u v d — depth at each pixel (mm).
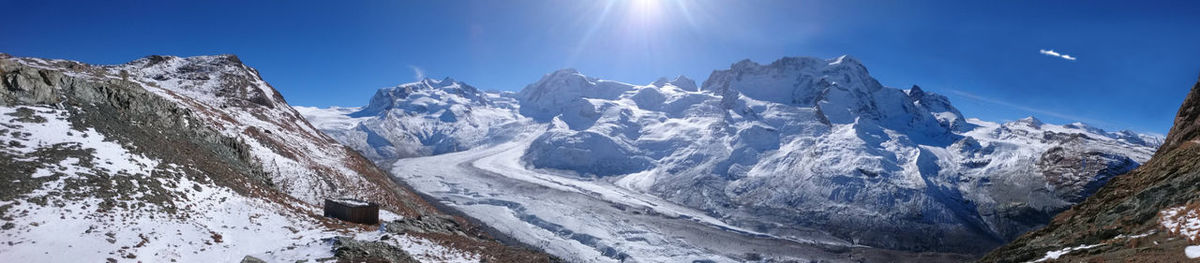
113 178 29688
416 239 35469
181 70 111875
